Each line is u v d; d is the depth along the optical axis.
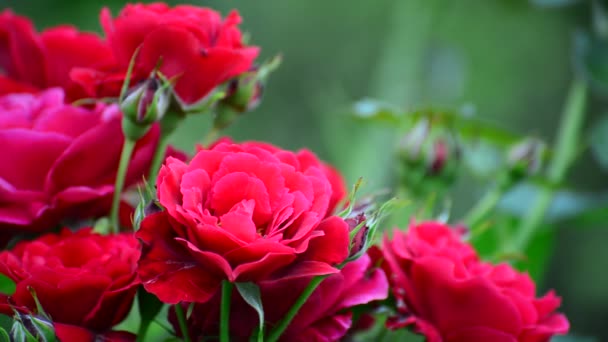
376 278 0.68
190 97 0.69
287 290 0.65
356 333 0.73
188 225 0.63
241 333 0.66
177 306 0.66
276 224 0.63
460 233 0.76
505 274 0.71
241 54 0.68
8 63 0.76
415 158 0.83
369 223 0.64
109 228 0.70
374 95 1.46
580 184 2.29
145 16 0.68
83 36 0.74
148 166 0.70
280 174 0.64
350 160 1.20
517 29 2.25
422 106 0.84
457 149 0.84
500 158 0.97
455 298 0.69
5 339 0.65
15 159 0.69
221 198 0.64
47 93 0.72
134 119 0.68
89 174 0.70
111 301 0.67
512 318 0.69
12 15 0.75
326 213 0.66
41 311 0.65
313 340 0.66
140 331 0.68
